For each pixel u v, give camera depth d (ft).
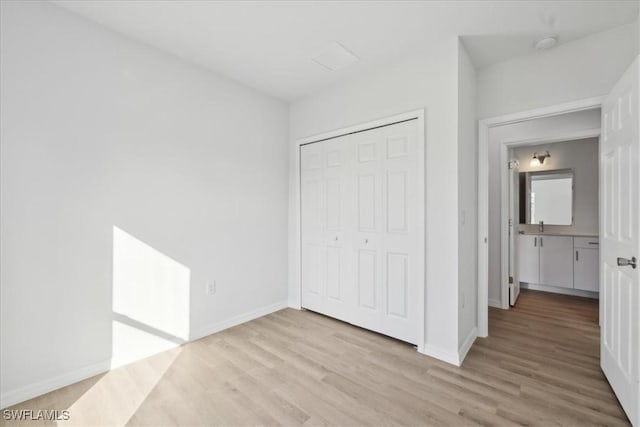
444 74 7.48
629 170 5.30
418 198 7.88
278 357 7.51
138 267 7.44
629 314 5.20
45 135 6.06
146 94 7.59
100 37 6.82
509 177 11.68
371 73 8.97
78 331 6.49
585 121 10.09
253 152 10.28
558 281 13.29
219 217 9.25
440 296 7.51
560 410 5.42
